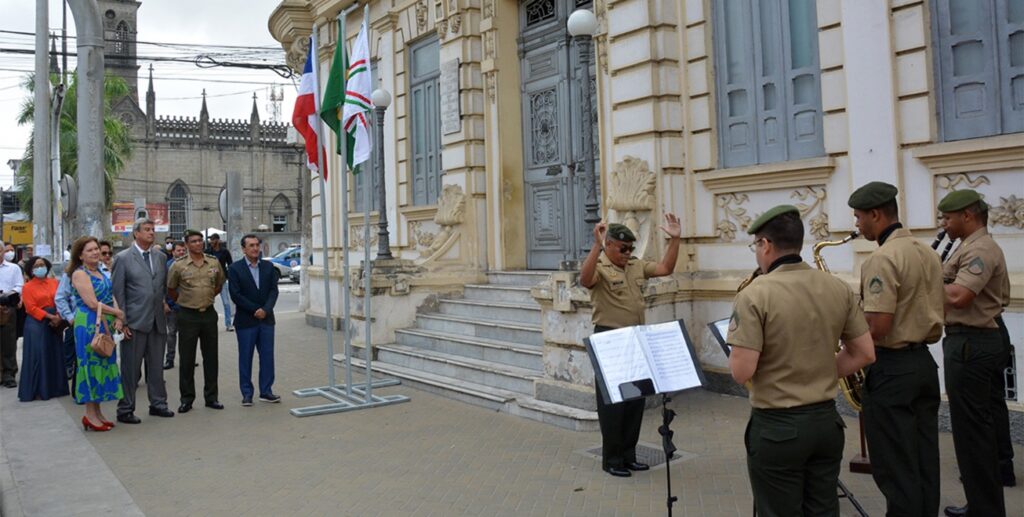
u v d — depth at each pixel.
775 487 3.40
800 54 7.63
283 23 16.14
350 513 5.12
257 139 62.44
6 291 10.79
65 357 9.85
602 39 9.26
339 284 14.94
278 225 63.06
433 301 10.98
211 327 8.50
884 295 4.15
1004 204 6.19
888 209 4.38
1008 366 6.19
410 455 6.43
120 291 7.88
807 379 3.37
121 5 67.12
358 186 14.88
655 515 4.89
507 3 11.22
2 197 34.84
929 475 4.22
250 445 6.92
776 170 7.55
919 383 4.17
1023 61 6.19
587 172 7.34
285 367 11.10
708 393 8.09
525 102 11.21
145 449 6.87
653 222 8.20
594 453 6.27
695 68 8.27
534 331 8.82
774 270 3.50
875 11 6.86
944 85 6.59
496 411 7.92
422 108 12.91
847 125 7.11
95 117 9.99
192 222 60.25
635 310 5.81
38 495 5.63
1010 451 5.16
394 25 13.30
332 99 8.70
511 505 5.17
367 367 8.41
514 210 11.20
